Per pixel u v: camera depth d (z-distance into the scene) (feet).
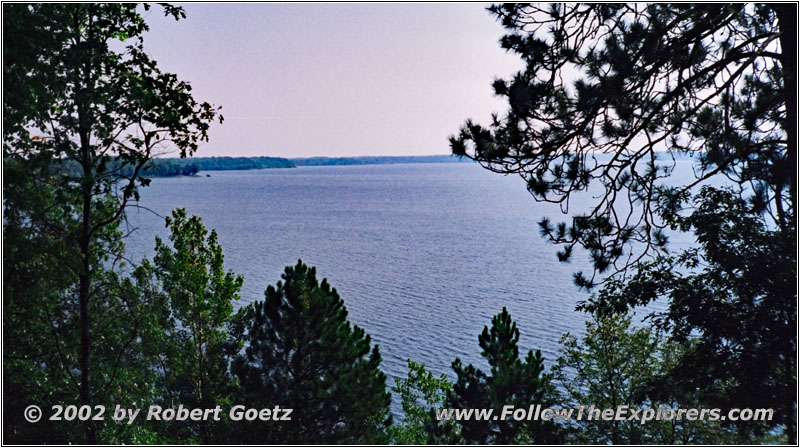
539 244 394.32
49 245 52.03
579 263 309.63
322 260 337.31
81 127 52.60
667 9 39.83
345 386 65.05
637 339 80.94
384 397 68.39
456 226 517.96
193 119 54.85
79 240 57.00
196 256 83.71
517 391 62.64
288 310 64.95
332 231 485.56
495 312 208.95
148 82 52.90
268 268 310.24
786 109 41.55
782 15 40.86
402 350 170.09
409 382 88.74
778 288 47.83
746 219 51.08
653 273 53.47
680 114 44.62
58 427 58.54
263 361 66.39
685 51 41.63
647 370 80.33
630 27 38.70
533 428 62.69
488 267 304.91
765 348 49.34
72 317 62.34
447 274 287.48
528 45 39.47
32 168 50.29
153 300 68.49
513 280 267.18
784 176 42.32
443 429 66.08
